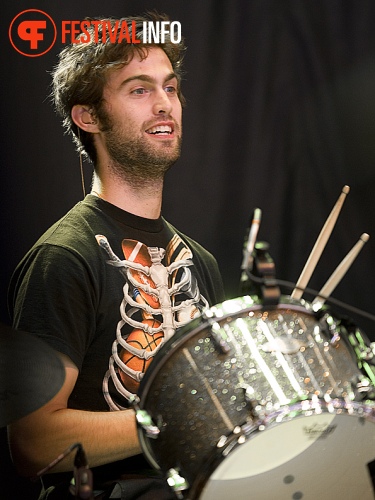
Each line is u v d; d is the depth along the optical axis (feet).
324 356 8.47
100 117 11.38
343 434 8.30
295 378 8.17
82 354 10.38
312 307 8.80
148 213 11.45
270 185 14.55
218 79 14.15
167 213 14.08
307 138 14.67
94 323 10.61
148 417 8.37
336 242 14.78
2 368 8.55
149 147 11.23
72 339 10.25
